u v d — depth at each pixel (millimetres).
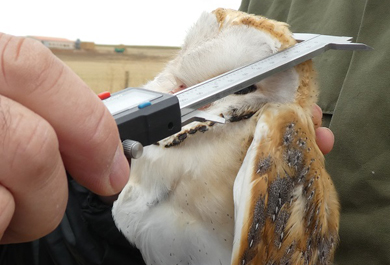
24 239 390
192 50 843
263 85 758
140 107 510
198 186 711
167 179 731
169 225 727
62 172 367
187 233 718
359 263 971
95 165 388
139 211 754
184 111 565
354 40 1091
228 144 719
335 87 1109
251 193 627
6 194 334
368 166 984
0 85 347
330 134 810
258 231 627
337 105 1047
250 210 619
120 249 833
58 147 359
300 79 764
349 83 1039
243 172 656
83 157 383
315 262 720
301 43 751
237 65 784
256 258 633
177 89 840
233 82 618
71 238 819
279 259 663
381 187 969
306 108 763
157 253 747
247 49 780
